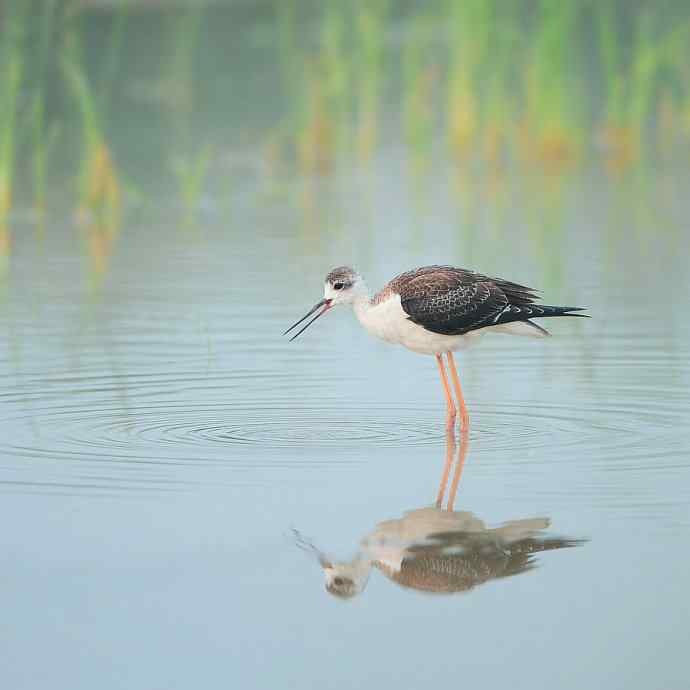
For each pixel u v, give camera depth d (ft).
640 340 47.80
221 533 30.66
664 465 34.65
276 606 27.48
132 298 55.11
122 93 97.19
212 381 43.57
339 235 66.18
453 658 25.55
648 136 93.86
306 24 117.08
